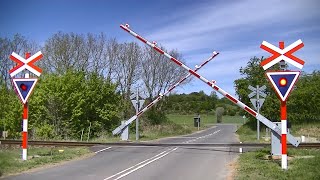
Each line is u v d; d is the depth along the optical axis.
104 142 26.52
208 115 117.12
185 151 20.22
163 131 46.22
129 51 55.69
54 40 53.56
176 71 57.31
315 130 41.16
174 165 14.91
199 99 124.56
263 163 14.34
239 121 109.69
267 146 21.36
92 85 38.94
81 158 17.28
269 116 43.91
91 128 37.50
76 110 35.88
